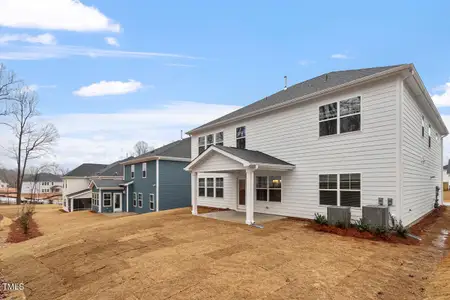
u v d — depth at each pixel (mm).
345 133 9961
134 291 4836
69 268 6535
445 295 4027
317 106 11000
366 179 9250
